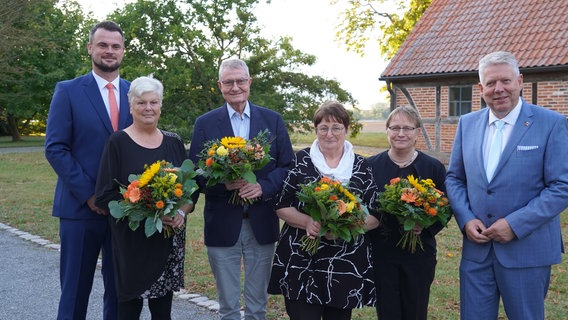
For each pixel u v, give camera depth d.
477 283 3.44
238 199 3.87
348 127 3.58
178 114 18.77
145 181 3.24
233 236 3.90
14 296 5.38
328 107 3.51
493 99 3.29
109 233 4.04
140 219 3.30
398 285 3.60
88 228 3.95
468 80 14.18
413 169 3.70
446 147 15.53
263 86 19.72
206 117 4.05
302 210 3.51
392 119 3.65
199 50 18.39
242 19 19.39
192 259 6.65
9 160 20.59
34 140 35.09
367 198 3.48
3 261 6.66
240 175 3.54
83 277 4.01
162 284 3.66
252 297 4.07
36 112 34.81
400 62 15.71
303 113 19.92
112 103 4.04
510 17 14.84
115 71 4.09
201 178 3.83
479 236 3.29
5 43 22.12
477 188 3.39
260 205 3.97
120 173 3.58
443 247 7.14
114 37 3.97
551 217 3.18
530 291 3.33
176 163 3.77
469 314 3.46
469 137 3.53
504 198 3.30
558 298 5.19
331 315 3.50
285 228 3.60
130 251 3.50
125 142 3.62
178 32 18.30
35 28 24.92
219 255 3.95
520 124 3.32
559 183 3.18
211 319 4.79
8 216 9.38
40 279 5.93
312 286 3.40
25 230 8.38
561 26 13.55
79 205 3.93
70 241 3.96
